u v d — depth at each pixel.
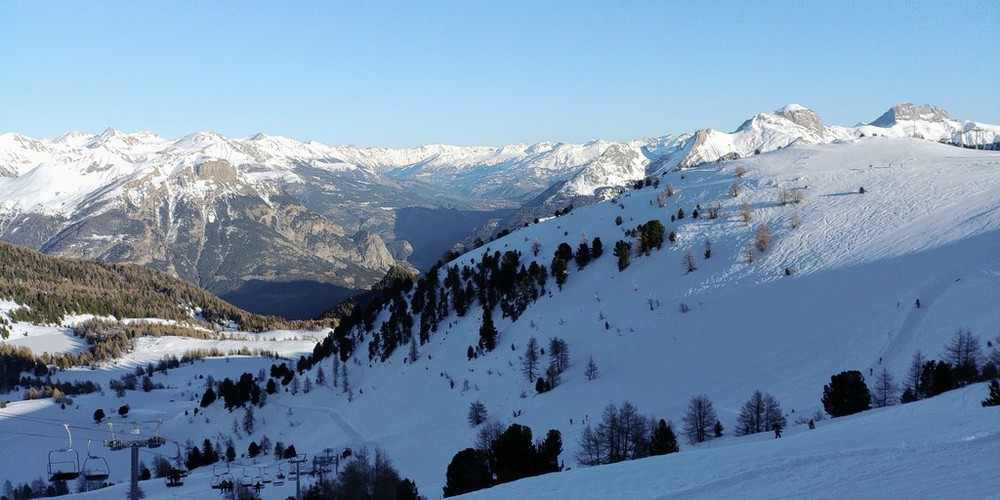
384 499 103.19
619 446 96.50
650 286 187.62
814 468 37.56
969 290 126.00
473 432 147.50
